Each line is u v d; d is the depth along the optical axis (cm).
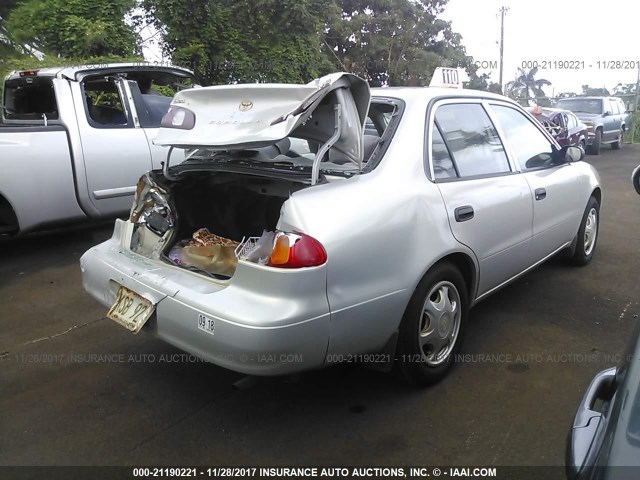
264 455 267
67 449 271
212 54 1179
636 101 2300
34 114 588
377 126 343
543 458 262
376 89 365
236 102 290
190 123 300
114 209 584
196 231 341
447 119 349
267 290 247
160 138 307
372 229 269
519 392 316
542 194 410
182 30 1144
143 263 313
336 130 274
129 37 1130
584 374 334
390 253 277
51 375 339
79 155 548
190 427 288
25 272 521
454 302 328
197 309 258
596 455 143
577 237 503
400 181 295
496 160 379
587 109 1767
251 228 358
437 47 2242
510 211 368
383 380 329
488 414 296
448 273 316
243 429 286
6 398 315
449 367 333
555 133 1317
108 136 571
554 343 374
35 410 304
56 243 607
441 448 270
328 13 1488
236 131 276
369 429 285
